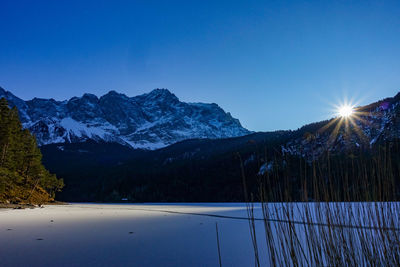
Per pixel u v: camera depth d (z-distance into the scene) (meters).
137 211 18.41
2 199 21.50
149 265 3.77
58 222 9.76
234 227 8.13
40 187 36.62
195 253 4.52
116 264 3.81
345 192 1.76
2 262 3.89
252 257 4.18
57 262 3.90
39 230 7.45
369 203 1.73
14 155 27.00
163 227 8.36
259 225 8.34
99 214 14.75
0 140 25.00
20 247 4.99
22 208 19.14
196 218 11.82
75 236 6.38
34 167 31.28
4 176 23.41
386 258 1.64
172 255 4.36
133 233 6.96
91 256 4.27
